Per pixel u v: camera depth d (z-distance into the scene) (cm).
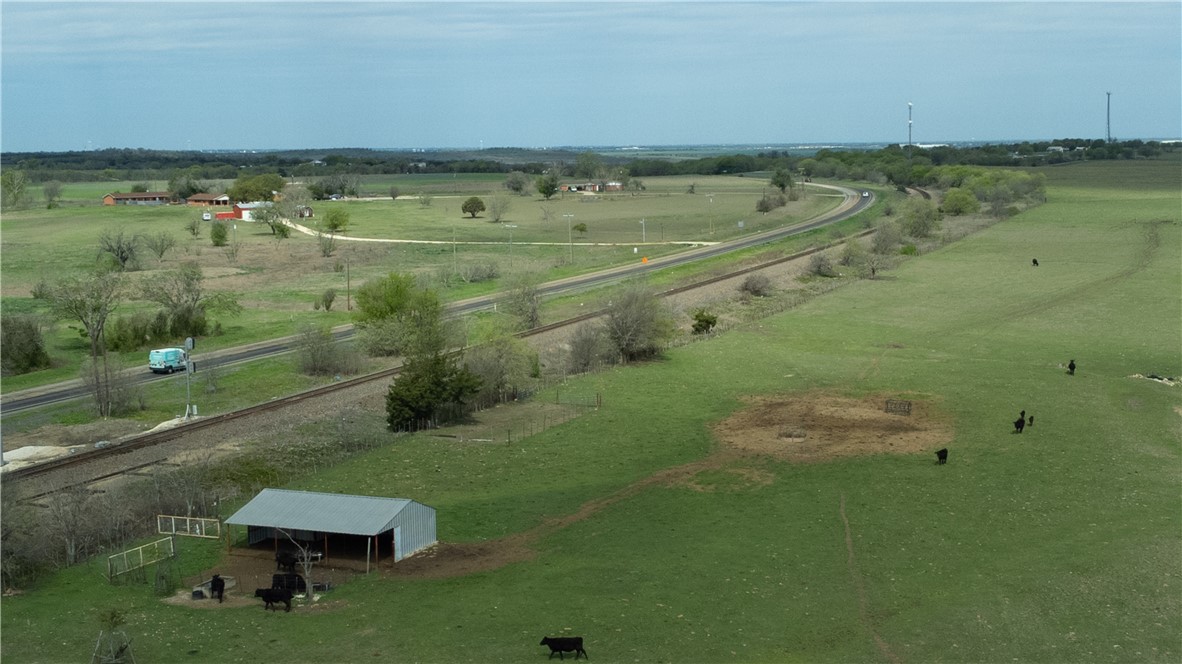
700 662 3594
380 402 7512
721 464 6069
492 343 7938
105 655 3575
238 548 4731
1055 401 7419
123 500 5122
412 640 3753
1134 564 4491
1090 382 8006
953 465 5972
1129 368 8525
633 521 5097
